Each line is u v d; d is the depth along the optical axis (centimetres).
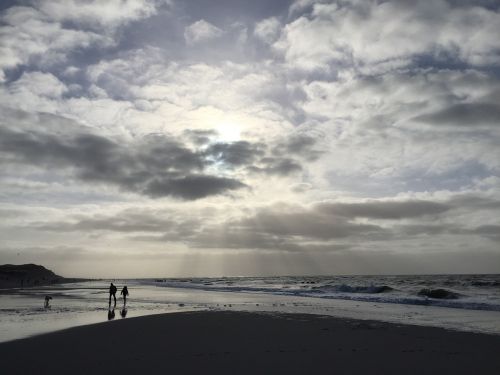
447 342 1311
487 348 1212
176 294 4788
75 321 1895
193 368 964
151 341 1324
